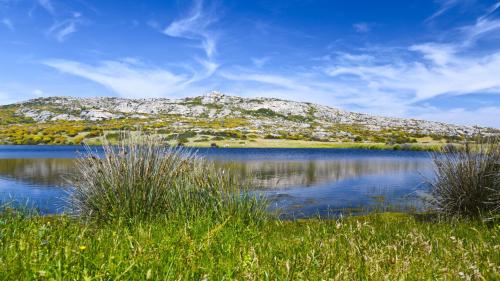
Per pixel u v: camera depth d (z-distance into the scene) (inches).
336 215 559.8
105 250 174.7
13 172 1205.7
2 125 6402.6
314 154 2962.6
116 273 127.7
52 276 125.3
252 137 5032.0
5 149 3221.0
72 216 366.0
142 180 350.9
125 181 349.1
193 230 219.1
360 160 2166.6
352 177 1152.2
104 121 7194.9
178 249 164.6
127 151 371.6
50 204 621.3
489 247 231.1
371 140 5418.3
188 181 367.6
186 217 306.2
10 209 345.4
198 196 355.9
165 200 349.1
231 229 243.9
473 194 440.5
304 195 771.4
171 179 365.1
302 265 157.2
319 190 848.3
